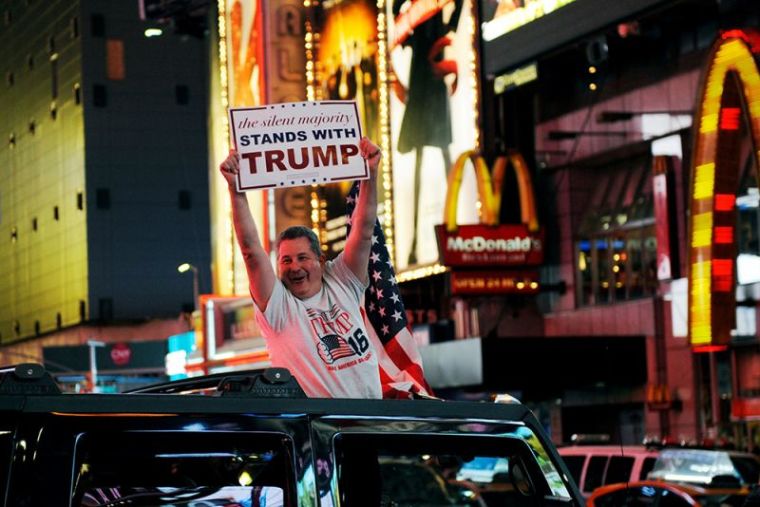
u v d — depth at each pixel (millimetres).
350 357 6316
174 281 96062
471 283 44062
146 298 95375
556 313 45719
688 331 33844
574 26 43094
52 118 101188
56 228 100562
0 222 113062
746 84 32188
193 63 97688
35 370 4363
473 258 43719
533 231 44281
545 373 41406
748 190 37625
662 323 41250
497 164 44812
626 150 43125
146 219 95938
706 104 33406
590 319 44188
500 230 43938
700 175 33594
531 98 47219
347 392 6281
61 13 99500
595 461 21828
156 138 96562
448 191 44062
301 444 4793
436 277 52219
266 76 63750
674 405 40438
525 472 5344
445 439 5156
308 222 60719
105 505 4383
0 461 4230
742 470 20891
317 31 62031
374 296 7488
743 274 37312
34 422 4281
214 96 72875
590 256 44688
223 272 70938
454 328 47125
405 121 52719
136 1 97062
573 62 45219
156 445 4496
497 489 9234
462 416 5203
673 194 39812
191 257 96375
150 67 96812
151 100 96688
